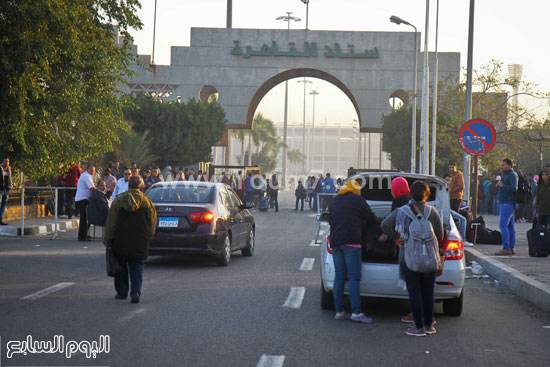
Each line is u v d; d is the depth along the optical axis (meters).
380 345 6.36
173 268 11.94
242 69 53.97
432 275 6.95
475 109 37.28
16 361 5.56
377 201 8.88
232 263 12.77
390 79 53.31
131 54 19.42
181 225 11.76
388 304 8.83
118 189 17.23
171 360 5.62
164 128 45.34
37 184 24.41
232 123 54.00
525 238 17.97
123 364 5.49
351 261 7.46
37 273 10.80
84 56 16.45
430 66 53.00
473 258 13.28
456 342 6.59
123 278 8.60
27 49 14.23
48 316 7.42
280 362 5.61
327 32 53.62
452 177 16.28
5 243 15.66
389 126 50.31
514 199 13.38
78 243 16.08
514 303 9.12
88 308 7.94
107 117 21.20
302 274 11.20
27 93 16.06
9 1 13.84
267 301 8.58
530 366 5.71
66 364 5.48
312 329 7.02
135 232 8.30
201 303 8.37
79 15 15.38
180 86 54.03
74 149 20.66
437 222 6.91
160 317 7.46
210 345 6.18
